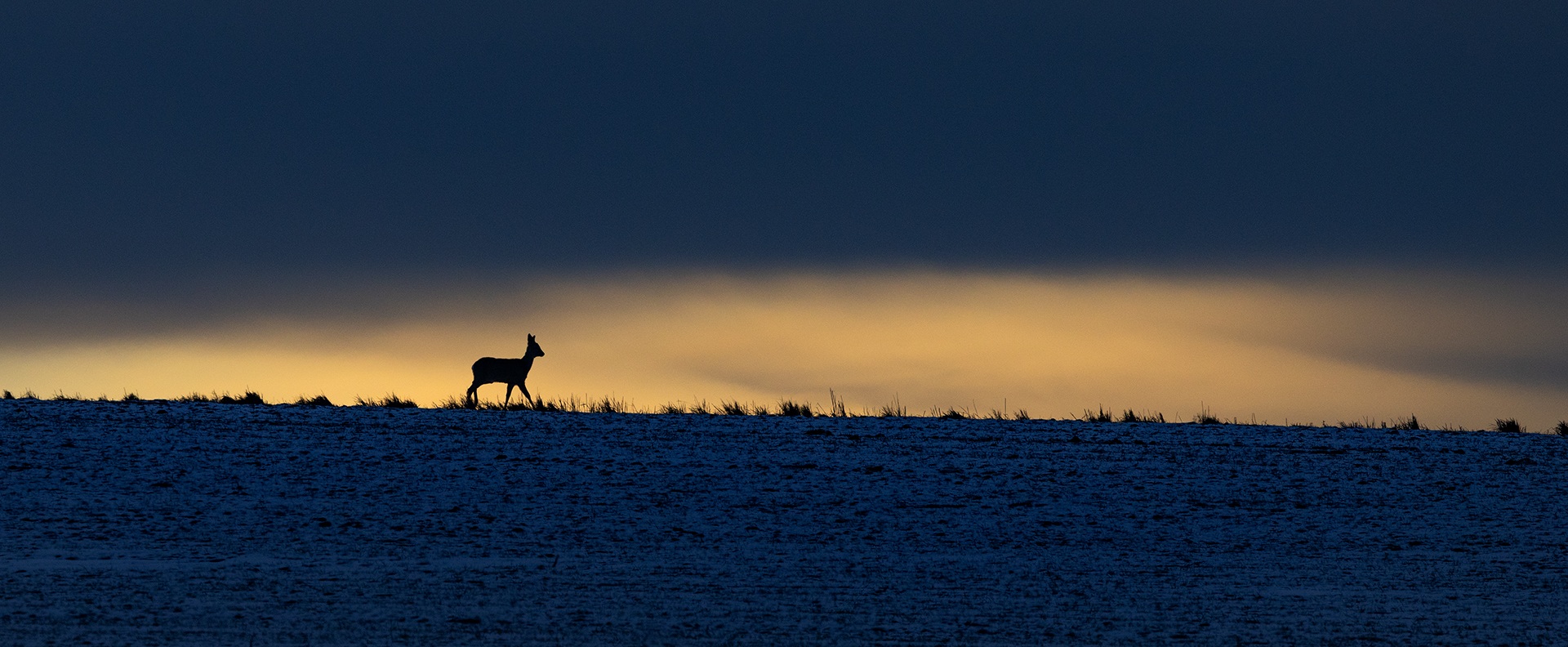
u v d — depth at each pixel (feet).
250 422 343.05
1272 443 358.84
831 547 219.41
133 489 251.19
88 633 154.51
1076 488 281.13
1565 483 300.20
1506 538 238.27
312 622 162.81
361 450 303.68
